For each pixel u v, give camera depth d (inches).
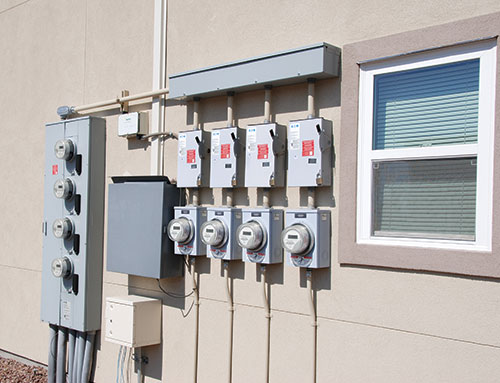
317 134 145.9
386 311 136.3
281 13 161.8
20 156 256.5
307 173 147.8
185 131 179.5
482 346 121.3
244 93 171.2
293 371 153.5
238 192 171.0
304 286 152.6
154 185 185.2
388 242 138.5
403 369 132.6
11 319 256.5
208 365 175.8
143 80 203.6
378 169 143.0
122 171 209.6
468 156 128.0
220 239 164.9
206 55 182.1
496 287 119.9
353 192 143.2
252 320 164.4
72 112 225.9
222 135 168.7
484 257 120.3
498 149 119.9
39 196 245.4
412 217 136.9
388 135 141.1
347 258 142.8
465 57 127.5
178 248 179.5
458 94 130.3
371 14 142.7
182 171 179.8
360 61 142.9
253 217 159.2
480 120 124.9
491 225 122.0
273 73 153.6
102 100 219.1
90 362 214.4
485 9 124.1
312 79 150.7
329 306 146.9
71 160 217.2
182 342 184.4
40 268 243.0
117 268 195.8
